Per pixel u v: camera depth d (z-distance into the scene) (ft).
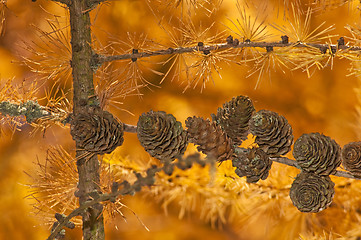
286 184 4.30
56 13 4.57
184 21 4.29
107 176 3.93
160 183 4.43
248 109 3.82
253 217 4.43
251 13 4.50
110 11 4.88
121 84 3.92
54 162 3.95
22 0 4.75
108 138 3.77
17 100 3.89
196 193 4.45
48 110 3.89
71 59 3.92
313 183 3.78
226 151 3.80
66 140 4.72
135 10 4.84
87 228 3.86
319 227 4.38
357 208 4.32
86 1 3.82
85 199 3.84
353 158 3.78
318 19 4.60
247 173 3.81
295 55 3.89
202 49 3.86
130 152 4.97
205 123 3.80
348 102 5.02
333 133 5.00
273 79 5.05
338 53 3.85
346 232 4.30
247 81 5.08
